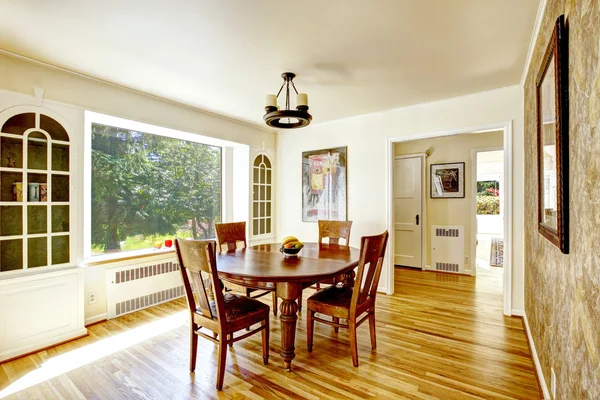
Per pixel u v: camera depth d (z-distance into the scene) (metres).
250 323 1.99
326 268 2.05
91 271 2.82
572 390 1.12
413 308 3.19
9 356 2.17
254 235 4.48
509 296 2.95
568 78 1.14
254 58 2.37
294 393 1.78
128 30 1.97
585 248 0.96
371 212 3.88
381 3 1.69
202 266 1.83
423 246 5.02
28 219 2.34
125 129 3.31
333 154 4.21
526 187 2.63
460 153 4.77
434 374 1.96
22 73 2.33
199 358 2.20
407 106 3.57
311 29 1.96
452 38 2.07
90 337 2.54
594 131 0.86
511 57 2.35
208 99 3.33
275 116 2.36
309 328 2.27
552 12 1.50
